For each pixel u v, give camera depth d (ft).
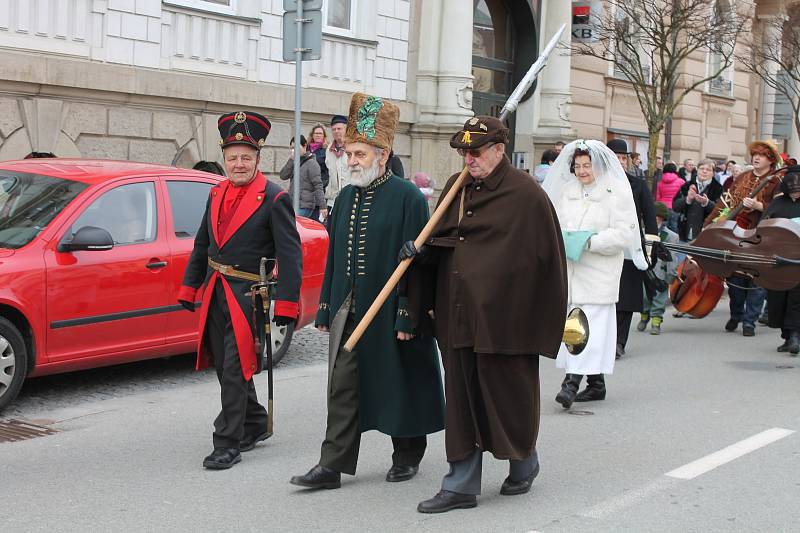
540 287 16.52
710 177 46.88
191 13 45.93
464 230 16.56
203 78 46.19
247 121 19.10
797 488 18.48
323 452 17.81
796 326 32.91
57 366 22.95
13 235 22.95
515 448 16.72
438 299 17.03
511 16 70.13
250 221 19.01
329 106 52.70
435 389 17.81
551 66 70.33
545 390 26.89
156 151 44.88
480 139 16.20
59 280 22.71
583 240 24.27
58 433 21.24
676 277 36.63
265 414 20.45
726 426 23.17
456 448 16.58
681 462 20.10
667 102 60.59
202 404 23.94
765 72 86.17
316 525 16.07
